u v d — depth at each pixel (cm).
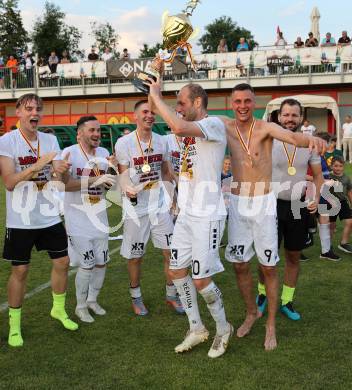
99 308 457
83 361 354
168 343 387
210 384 318
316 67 2206
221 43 2355
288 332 404
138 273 456
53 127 1567
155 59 338
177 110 362
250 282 400
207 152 347
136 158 456
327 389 310
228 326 368
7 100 2683
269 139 373
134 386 317
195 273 352
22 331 412
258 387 313
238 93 363
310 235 445
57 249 405
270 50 2253
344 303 469
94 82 2492
